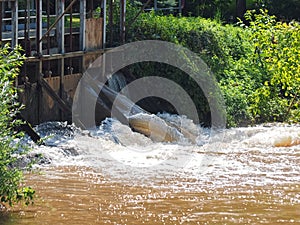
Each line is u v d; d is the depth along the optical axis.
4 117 20.31
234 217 19.53
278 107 36.75
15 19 30.17
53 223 18.64
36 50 31.89
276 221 19.31
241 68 38.97
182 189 22.31
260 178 24.00
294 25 37.72
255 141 30.91
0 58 22.61
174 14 51.22
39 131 29.77
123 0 37.72
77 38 36.91
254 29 38.69
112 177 23.66
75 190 21.78
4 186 19.39
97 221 18.91
